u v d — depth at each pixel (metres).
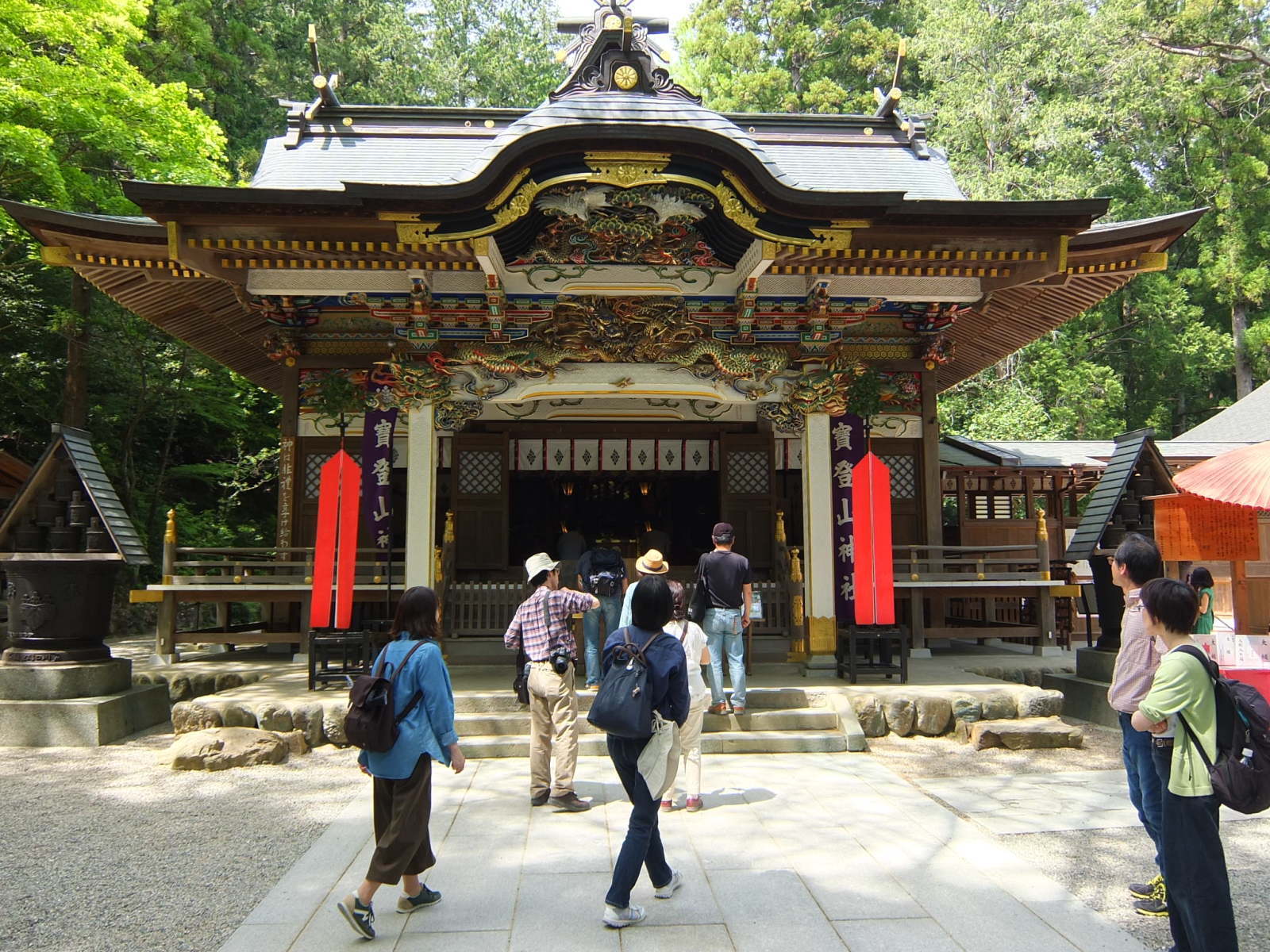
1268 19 29.03
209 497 21.42
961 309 10.48
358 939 3.70
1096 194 24.64
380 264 8.27
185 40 18.83
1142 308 28.33
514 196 7.57
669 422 12.91
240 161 20.17
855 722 7.39
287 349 10.66
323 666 8.41
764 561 12.25
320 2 29.91
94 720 7.46
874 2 32.62
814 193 7.52
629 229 8.48
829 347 9.45
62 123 12.99
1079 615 13.89
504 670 8.98
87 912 4.08
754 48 30.28
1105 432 29.70
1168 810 3.26
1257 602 13.56
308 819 5.55
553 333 9.29
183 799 5.99
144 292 10.14
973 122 25.36
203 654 11.66
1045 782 6.30
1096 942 3.63
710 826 5.21
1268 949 3.62
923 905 4.02
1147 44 27.64
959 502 13.91
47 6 13.21
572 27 10.87
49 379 17.02
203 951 3.64
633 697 3.75
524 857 4.71
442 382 9.19
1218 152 28.55
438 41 34.97
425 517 9.01
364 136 11.32
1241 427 20.78
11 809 5.73
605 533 15.88
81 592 7.90
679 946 3.61
